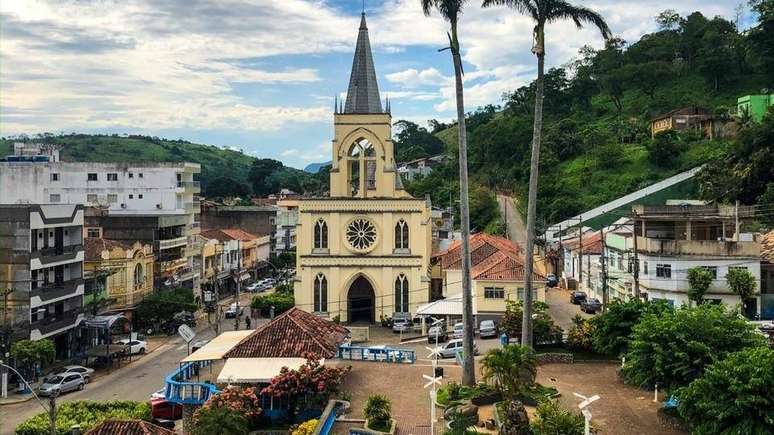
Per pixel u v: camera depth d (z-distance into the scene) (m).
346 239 75.31
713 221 65.50
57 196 95.00
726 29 174.50
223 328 77.94
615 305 44.59
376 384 43.47
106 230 83.00
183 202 97.25
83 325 64.06
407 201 74.75
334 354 42.41
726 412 27.12
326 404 38.19
